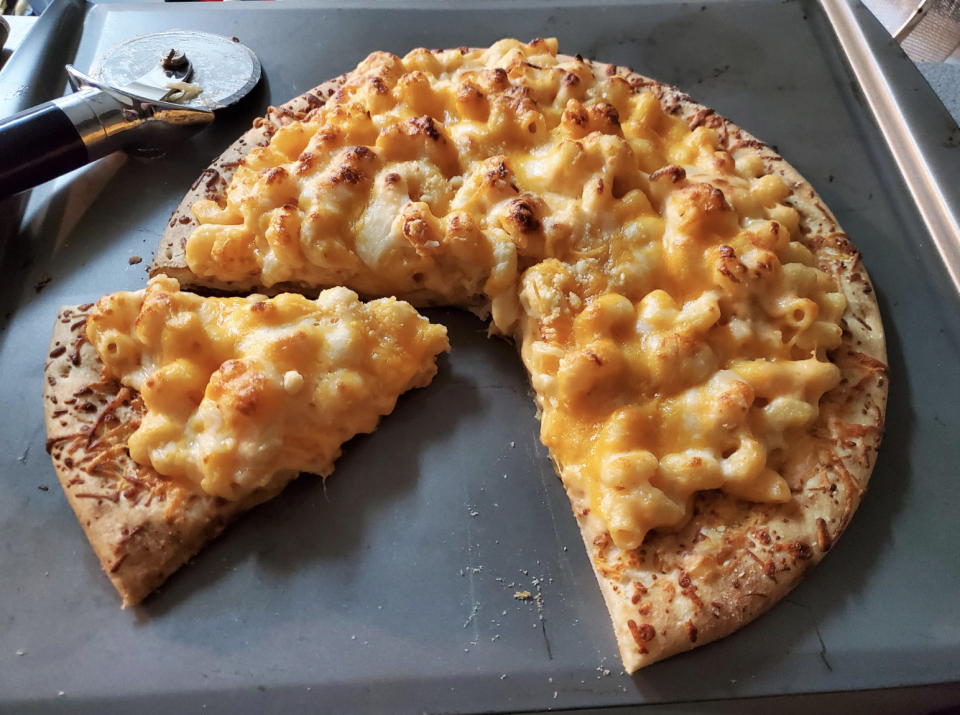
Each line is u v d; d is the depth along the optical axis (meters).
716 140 0.33
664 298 0.27
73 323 0.30
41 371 0.29
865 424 0.27
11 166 0.31
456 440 0.28
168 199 0.35
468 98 0.32
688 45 0.42
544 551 0.26
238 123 0.38
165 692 0.23
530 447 0.28
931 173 0.35
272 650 0.24
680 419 0.26
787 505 0.25
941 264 0.33
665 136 0.33
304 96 0.38
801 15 0.44
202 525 0.26
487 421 0.29
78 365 0.29
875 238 0.34
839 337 0.28
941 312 0.31
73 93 0.36
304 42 0.42
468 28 0.43
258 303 0.28
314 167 0.30
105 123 0.33
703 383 0.26
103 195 0.35
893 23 0.48
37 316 0.31
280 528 0.26
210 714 0.22
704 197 0.28
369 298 0.32
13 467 0.27
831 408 0.27
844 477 0.26
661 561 0.25
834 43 0.42
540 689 0.23
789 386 0.26
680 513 0.25
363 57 0.41
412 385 0.29
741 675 0.23
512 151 0.31
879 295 0.32
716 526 0.25
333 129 0.31
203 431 0.26
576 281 0.28
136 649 0.24
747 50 0.42
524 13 0.44
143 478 0.26
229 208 0.31
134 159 0.36
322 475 0.27
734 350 0.27
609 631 0.24
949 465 0.27
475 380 0.30
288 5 0.44
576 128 0.31
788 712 0.23
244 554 0.26
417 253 0.29
